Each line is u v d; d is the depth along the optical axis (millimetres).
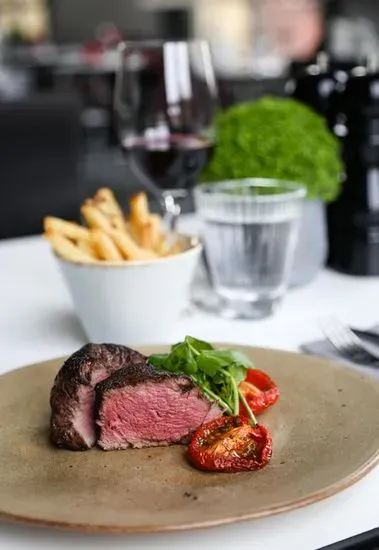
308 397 675
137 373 615
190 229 1176
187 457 604
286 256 892
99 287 794
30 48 5301
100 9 6203
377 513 579
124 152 1026
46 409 669
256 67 3896
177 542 556
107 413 613
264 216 865
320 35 5113
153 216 854
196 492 563
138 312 807
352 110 975
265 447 590
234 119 948
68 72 4457
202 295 960
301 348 811
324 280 1013
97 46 4742
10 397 685
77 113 1736
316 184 923
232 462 584
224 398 636
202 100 961
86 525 531
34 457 608
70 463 601
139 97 959
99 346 640
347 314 902
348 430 627
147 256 803
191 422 621
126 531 528
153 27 6105
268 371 715
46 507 549
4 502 555
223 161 932
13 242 1208
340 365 718
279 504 545
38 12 5938
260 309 901
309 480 569
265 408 654
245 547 552
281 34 5176
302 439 621
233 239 876
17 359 813
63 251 802
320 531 563
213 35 5637
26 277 1049
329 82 1020
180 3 5695
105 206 872
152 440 619
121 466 597
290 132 919
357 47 4102
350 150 986
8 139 1681
